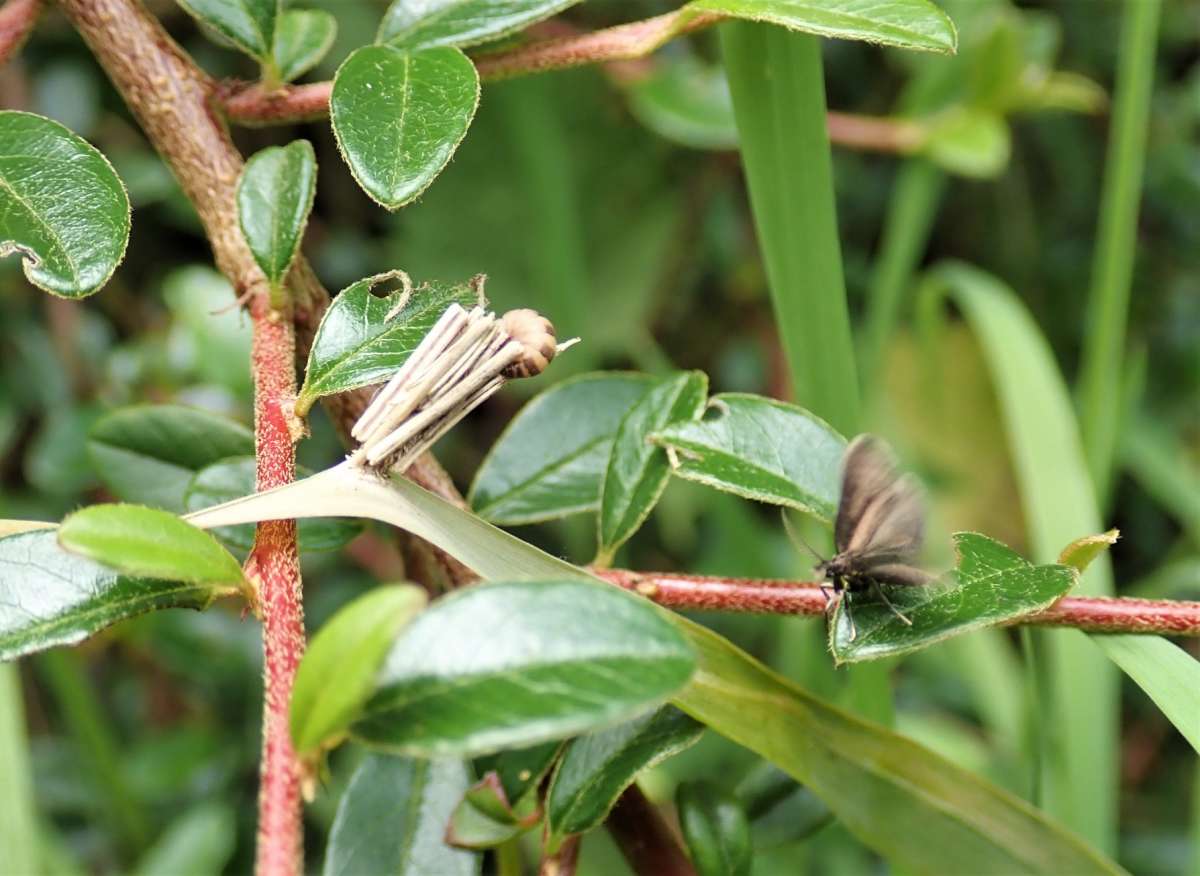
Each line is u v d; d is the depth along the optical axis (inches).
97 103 15.7
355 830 8.9
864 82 18.4
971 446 19.8
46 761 15.3
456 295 8.7
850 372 9.8
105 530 8.1
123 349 13.5
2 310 15.0
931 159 14.6
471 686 7.9
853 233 19.4
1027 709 12.0
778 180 9.5
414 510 8.5
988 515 19.9
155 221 17.1
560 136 16.6
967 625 8.5
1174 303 19.3
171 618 14.4
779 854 14.4
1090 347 14.4
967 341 19.7
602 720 7.9
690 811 9.0
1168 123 19.1
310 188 8.9
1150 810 18.2
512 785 8.8
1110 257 12.5
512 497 9.5
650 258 18.4
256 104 9.1
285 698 8.1
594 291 18.3
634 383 9.6
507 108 15.2
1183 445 19.1
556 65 9.2
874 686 9.8
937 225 19.8
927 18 8.7
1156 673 8.8
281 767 8.0
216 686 15.7
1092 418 13.0
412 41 9.0
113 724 16.4
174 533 8.2
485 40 9.0
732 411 9.1
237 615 13.5
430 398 8.5
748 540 15.9
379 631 7.9
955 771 8.8
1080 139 19.1
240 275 9.0
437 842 8.8
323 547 9.2
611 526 9.1
